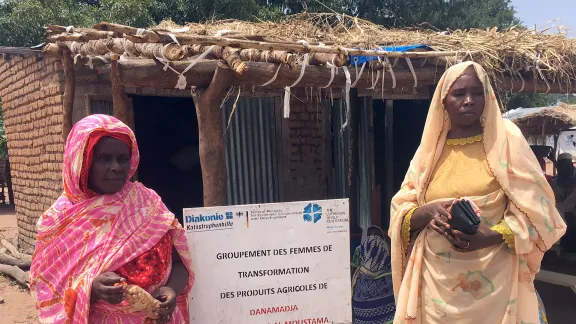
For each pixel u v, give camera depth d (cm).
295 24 473
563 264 641
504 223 219
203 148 325
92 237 197
